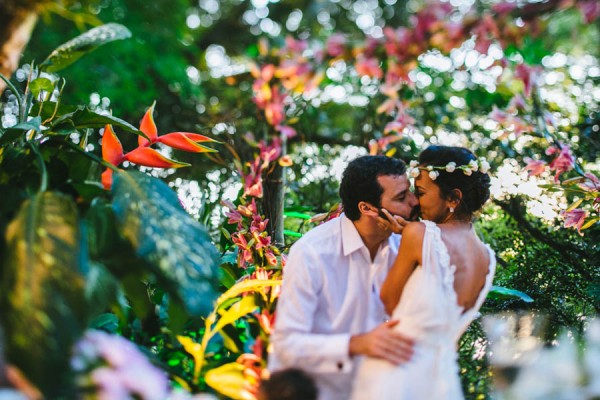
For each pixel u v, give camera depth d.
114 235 2.07
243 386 2.25
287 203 4.25
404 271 2.02
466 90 4.65
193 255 2.03
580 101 4.05
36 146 2.28
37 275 1.68
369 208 2.15
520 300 3.09
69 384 1.57
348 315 2.16
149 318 2.48
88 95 6.02
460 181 2.14
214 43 9.02
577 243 3.31
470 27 2.80
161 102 6.37
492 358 2.54
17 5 3.74
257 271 2.67
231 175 4.34
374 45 3.10
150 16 6.96
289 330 2.02
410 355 1.88
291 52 3.38
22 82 5.82
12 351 1.57
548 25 2.77
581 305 3.05
